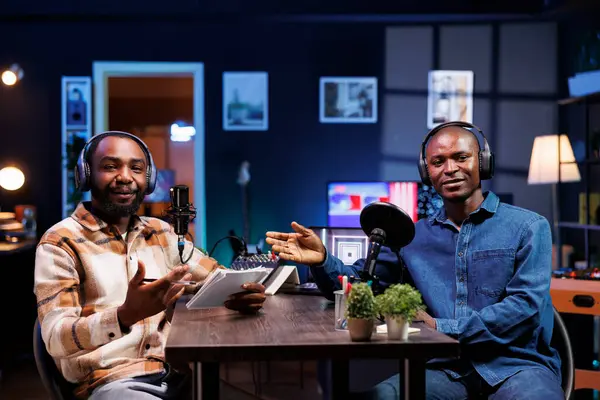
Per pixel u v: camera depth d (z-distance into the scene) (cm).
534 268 223
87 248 212
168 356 161
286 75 661
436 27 664
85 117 651
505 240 232
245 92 659
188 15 627
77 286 204
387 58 663
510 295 220
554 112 666
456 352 168
